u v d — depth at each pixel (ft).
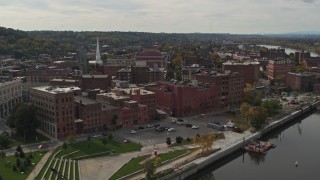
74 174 598.34
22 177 570.46
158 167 640.58
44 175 581.94
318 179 640.58
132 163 651.25
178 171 625.00
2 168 604.90
